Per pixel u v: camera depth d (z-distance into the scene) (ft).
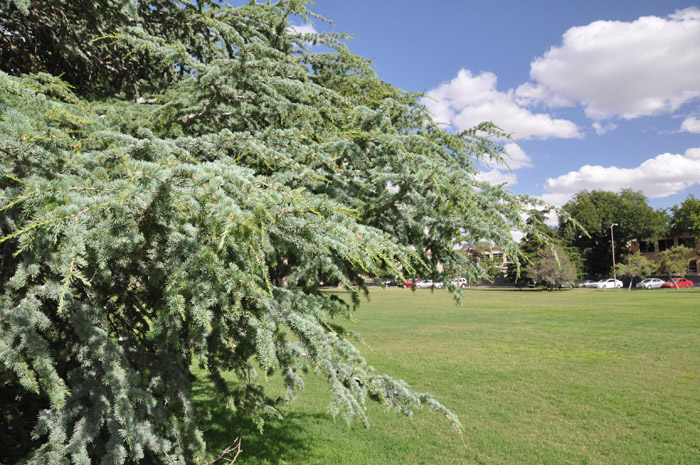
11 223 6.97
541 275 153.79
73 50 12.18
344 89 15.55
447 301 107.55
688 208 185.26
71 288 7.87
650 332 50.06
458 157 13.47
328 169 11.13
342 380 9.66
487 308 84.84
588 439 20.04
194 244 7.06
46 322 7.41
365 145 12.47
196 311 7.17
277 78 11.07
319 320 10.61
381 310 81.87
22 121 6.82
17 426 10.77
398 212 12.16
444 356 37.81
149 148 8.04
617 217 191.11
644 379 30.04
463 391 27.37
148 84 15.38
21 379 6.82
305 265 9.94
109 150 7.77
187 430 10.11
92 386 8.42
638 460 18.02
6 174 6.53
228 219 5.95
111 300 9.89
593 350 40.14
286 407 23.81
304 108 11.41
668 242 197.88
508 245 10.41
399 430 20.99
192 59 10.40
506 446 19.26
